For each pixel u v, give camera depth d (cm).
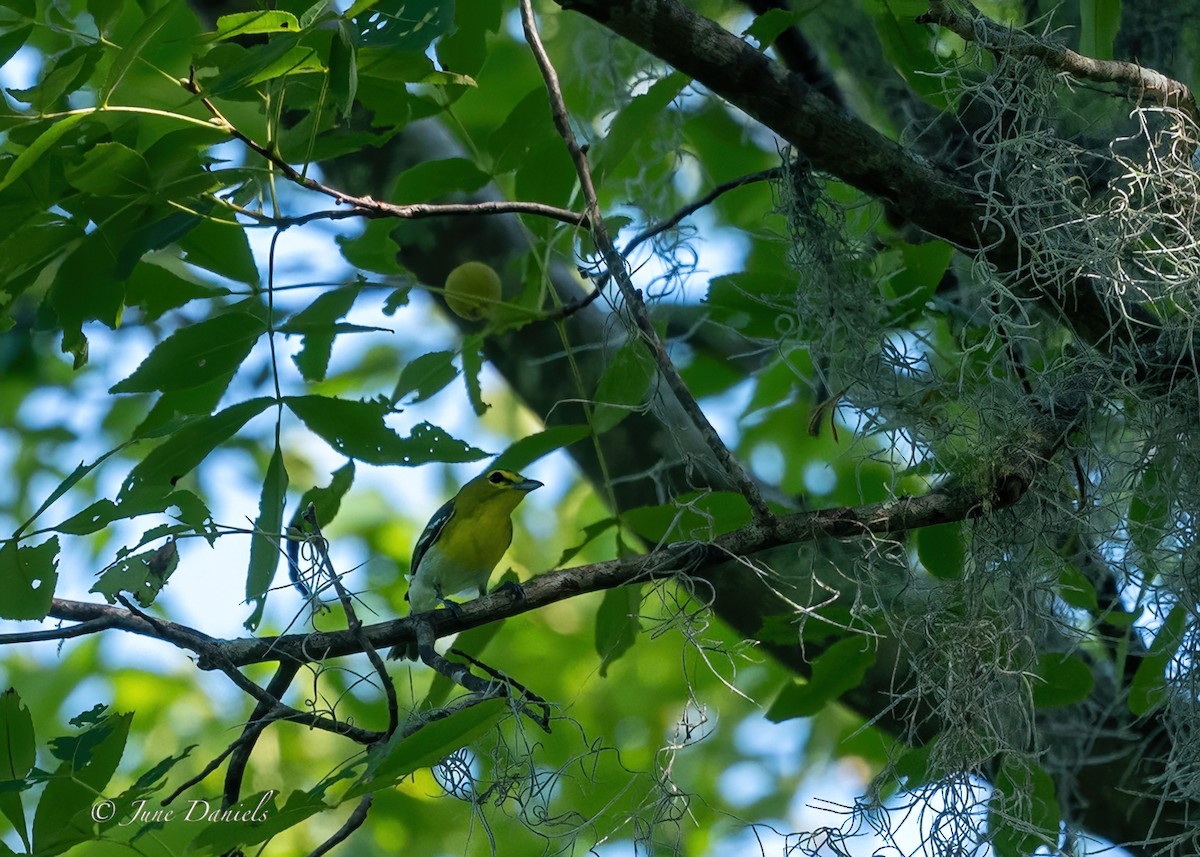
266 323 652
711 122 1121
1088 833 820
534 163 729
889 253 758
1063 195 623
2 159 547
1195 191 636
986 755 614
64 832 512
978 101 729
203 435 609
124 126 563
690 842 1367
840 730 1426
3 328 643
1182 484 655
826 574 770
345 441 626
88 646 1393
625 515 678
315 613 570
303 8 515
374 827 1223
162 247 588
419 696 1234
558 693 1316
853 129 598
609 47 959
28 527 573
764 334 821
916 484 832
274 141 547
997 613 637
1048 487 656
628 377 684
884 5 694
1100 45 646
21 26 521
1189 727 656
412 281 773
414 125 963
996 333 666
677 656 1322
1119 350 644
